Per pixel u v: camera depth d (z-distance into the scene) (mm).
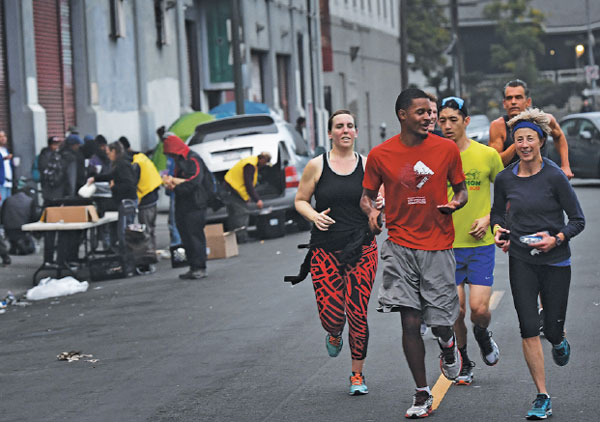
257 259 38812
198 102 78938
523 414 16172
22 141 50875
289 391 18266
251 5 86562
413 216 16234
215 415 16891
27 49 51312
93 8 59469
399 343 22016
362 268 17734
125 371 20641
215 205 34906
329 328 18047
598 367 19047
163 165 59125
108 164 47469
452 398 17344
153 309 28469
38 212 41688
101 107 60000
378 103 137250
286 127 49750
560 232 16094
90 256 40688
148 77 67188
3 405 18375
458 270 18031
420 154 16078
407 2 164250
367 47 131625
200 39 79188
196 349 22453
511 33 196125
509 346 21203
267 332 23906
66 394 18953
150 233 37406
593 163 62219
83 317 27984
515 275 16266
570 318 23812
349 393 17922
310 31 106188
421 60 164750
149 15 67562
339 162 17891
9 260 39469
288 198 46906
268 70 92875
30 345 24266
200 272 34406
